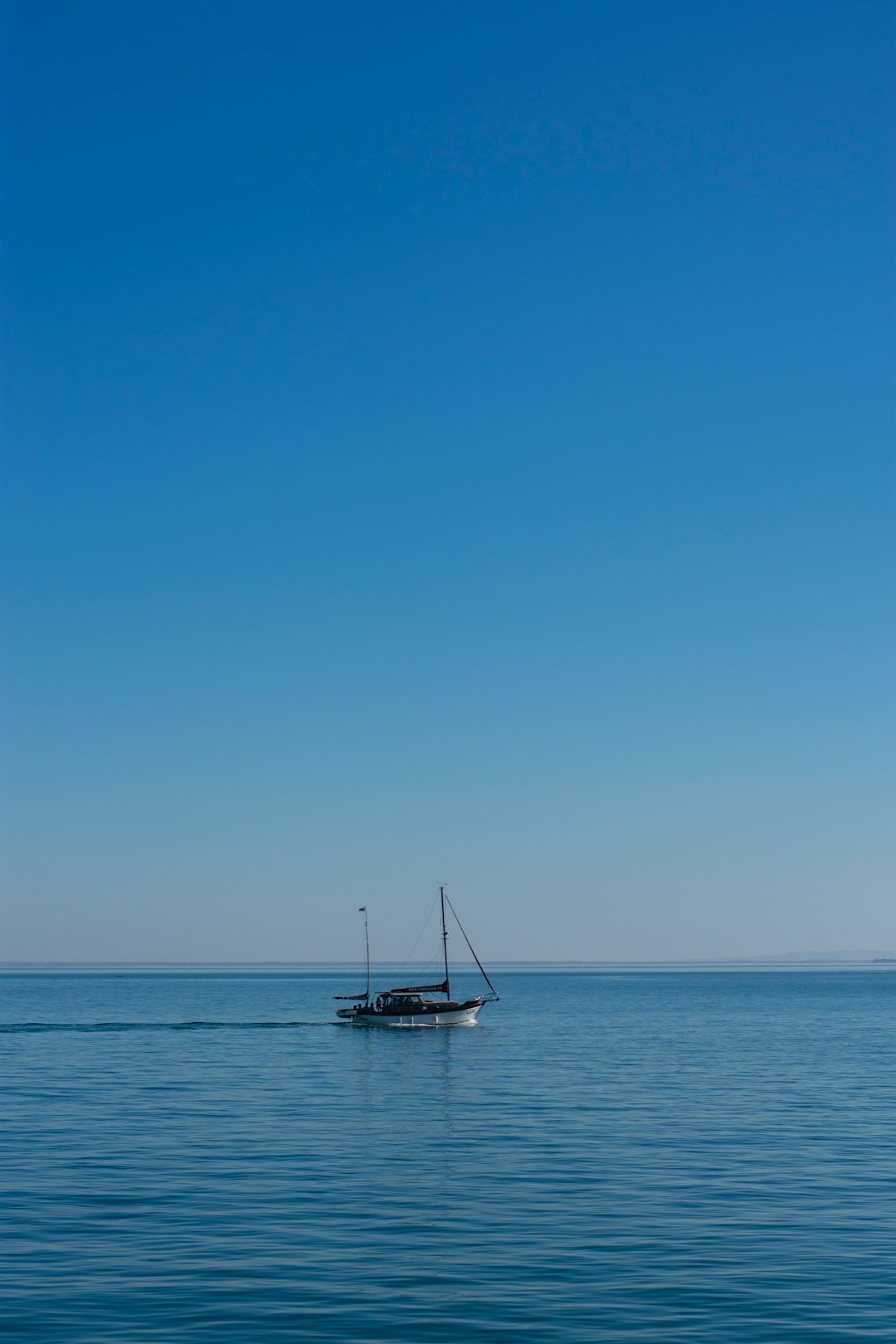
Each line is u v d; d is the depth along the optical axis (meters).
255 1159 54.31
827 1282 34.62
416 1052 117.75
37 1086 85.88
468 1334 30.30
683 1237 39.59
